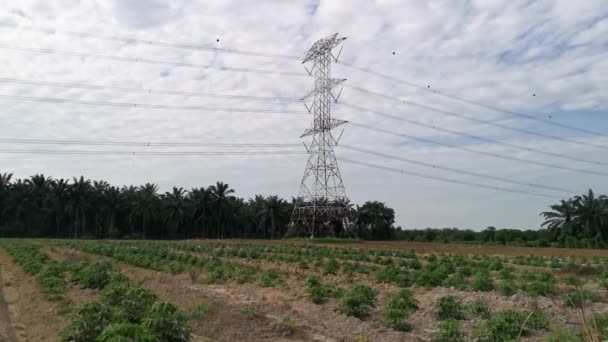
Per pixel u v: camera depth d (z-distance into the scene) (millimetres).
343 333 16531
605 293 23078
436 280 26672
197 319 16266
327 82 86750
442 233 111438
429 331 16828
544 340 13789
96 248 53688
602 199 95875
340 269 36906
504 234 100438
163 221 121812
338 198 99562
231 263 39781
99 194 118562
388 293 23312
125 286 17594
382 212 124062
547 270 37750
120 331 9773
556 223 96938
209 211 123500
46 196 112312
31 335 15664
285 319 17031
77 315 12352
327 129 91250
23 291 24453
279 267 38750
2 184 109438
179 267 35344
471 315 18141
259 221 129875
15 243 63844
